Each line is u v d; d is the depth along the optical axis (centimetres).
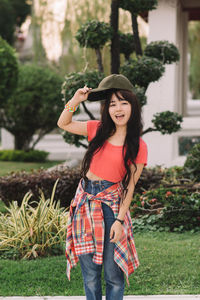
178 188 655
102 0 1270
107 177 290
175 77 952
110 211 289
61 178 678
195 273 416
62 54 1377
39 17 1412
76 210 294
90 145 292
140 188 702
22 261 452
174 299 355
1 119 1294
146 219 600
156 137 937
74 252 298
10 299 359
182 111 1205
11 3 2898
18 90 1241
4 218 529
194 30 1839
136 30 760
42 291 381
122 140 291
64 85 630
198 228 570
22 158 1259
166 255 466
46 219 499
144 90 707
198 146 755
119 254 284
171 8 925
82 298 359
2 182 682
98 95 299
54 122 1268
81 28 683
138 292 375
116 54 723
